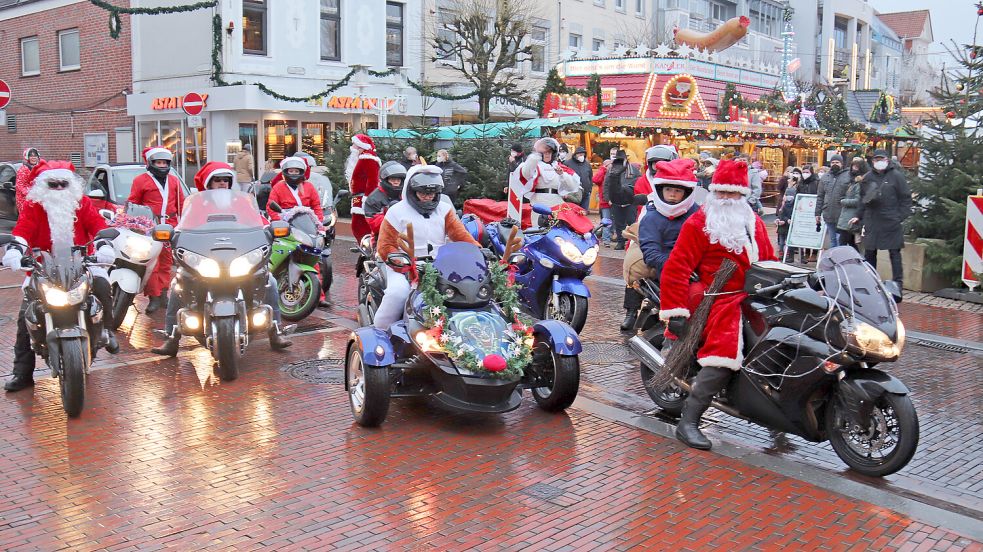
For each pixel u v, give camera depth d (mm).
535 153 11797
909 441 5430
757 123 26234
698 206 7727
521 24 25078
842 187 14508
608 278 13648
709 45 27078
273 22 23156
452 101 26828
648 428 6703
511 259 7367
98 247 7309
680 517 5117
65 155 27875
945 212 13148
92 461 5879
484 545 4734
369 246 9797
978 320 10945
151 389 7594
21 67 28938
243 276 7754
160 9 22375
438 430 6613
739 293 6141
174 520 4992
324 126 24500
